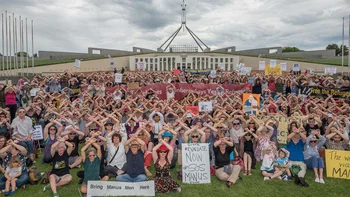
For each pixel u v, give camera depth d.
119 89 16.48
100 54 56.06
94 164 7.29
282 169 8.03
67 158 7.65
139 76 21.25
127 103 12.36
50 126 9.19
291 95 14.65
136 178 7.32
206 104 11.31
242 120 9.73
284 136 11.14
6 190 7.00
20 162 7.38
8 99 13.11
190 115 10.65
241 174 8.34
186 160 7.88
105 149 8.20
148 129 9.81
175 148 9.01
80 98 15.02
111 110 13.06
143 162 7.58
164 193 7.12
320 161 8.06
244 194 7.07
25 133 9.20
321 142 8.95
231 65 47.81
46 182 7.65
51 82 18.12
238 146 9.59
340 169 8.11
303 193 7.13
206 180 7.79
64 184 7.49
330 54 51.84
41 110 11.73
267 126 8.91
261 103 14.75
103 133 9.23
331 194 7.09
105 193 6.97
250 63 52.22
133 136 7.68
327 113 10.98
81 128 11.05
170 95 16.89
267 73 23.91
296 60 47.19
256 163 9.19
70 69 43.53
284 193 7.12
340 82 17.62
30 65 39.00
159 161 7.34
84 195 7.00
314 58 52.12
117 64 51.34
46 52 49.16
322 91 15.64
